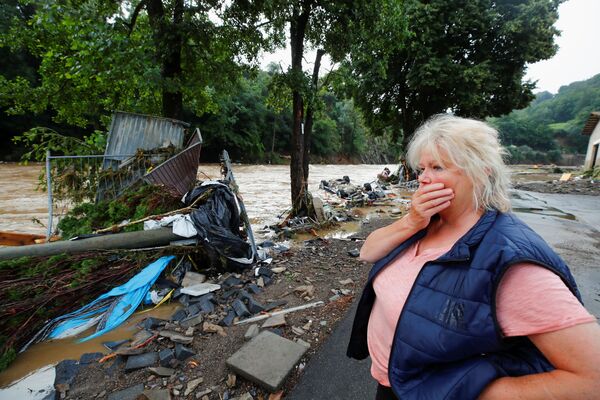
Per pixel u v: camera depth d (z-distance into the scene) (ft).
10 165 70.44
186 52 25.41
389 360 3.43
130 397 7.42
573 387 2.22
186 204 17.49
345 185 48.91
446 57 55.36
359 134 214.28
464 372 2.82
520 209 31.55
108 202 17.62
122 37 20.67
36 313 10.39
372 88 63.72
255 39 25.03
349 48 24.90
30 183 44.57
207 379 7.95
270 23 24.09
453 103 61.00
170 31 22.84
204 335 9.92
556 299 2.39
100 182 18.58
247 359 8.25
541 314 2.41
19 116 82.38
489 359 2.76
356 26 23.53
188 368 8.37
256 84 142.10
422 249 3.76
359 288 13.43
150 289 12.75
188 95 30.01
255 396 7.39
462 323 2.76
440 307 2.96
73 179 18.10
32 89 27.25
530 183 58.65
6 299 10.30
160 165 18.86
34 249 12.17
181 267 14.34
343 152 205.98
